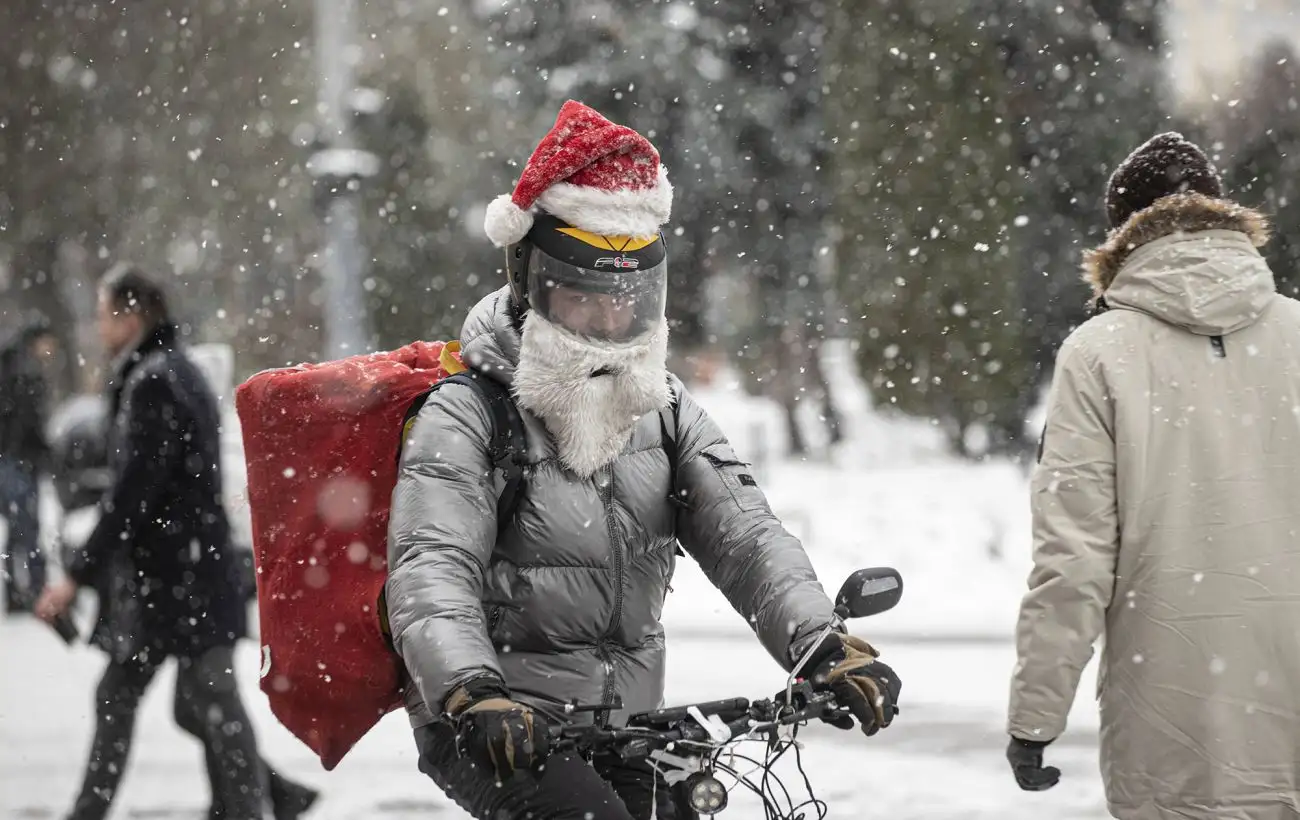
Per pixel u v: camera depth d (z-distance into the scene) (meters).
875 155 84.06
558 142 12.97
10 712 32.97
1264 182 89.94
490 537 12.84
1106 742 14.59
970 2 83.81
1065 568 14.11
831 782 26.73
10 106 130.00
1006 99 84.44
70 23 129.62
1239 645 13.90
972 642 41.62
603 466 13.16
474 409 13.07
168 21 130.00
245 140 130.38
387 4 140.38
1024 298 97.06
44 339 47.62
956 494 68.69
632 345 13.02
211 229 131.38
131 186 132.50
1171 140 15.23
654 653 13.47
